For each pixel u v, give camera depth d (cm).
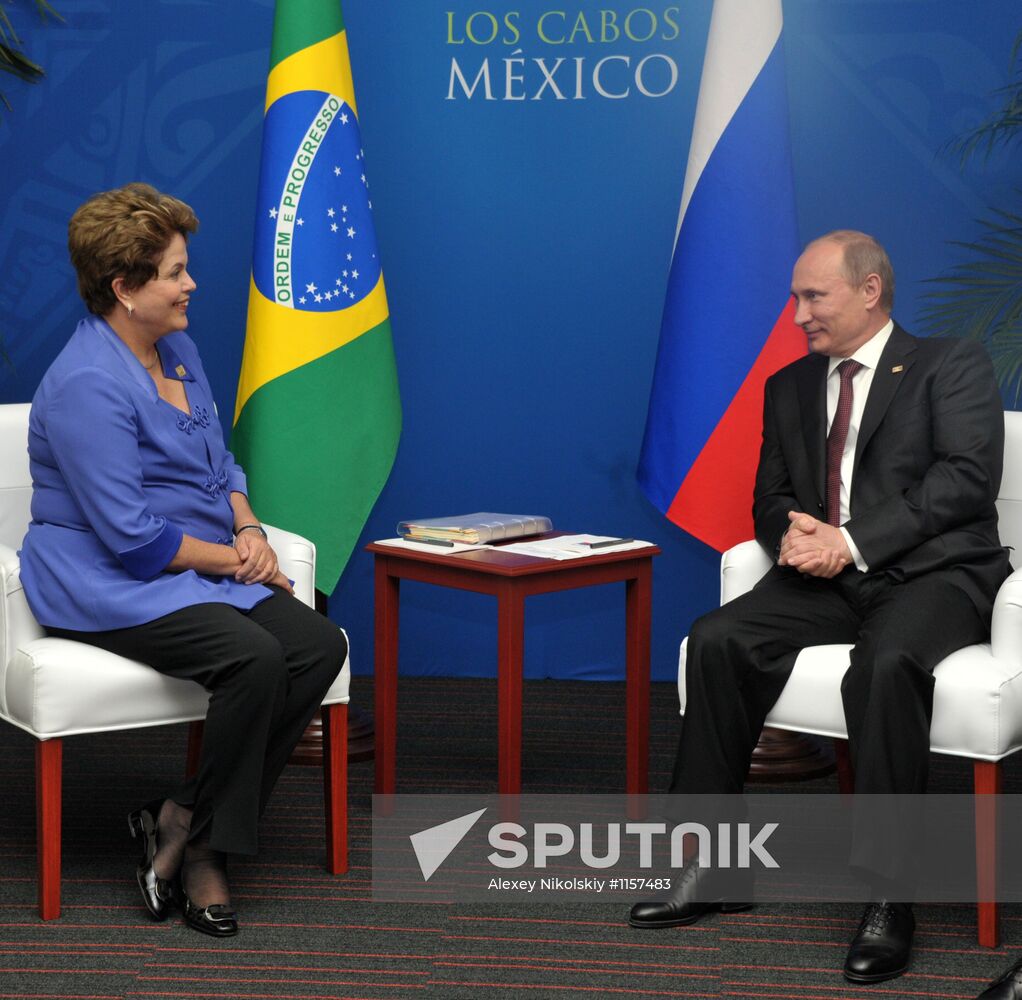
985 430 260
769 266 329
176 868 242
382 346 343
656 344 391
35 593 247
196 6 386
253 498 336
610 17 381
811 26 379
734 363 331
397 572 290
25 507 284
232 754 236
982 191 380
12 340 401
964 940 230
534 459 399
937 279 382
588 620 405
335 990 212
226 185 392
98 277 245
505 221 390
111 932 234
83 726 237
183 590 244
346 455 337
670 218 386
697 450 335
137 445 246
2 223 397
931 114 379
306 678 249
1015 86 373
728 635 248
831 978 216
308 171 329
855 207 384
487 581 270
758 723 247
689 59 381
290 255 329
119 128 392
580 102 384
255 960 223
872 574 261
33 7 389
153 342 255
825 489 276
